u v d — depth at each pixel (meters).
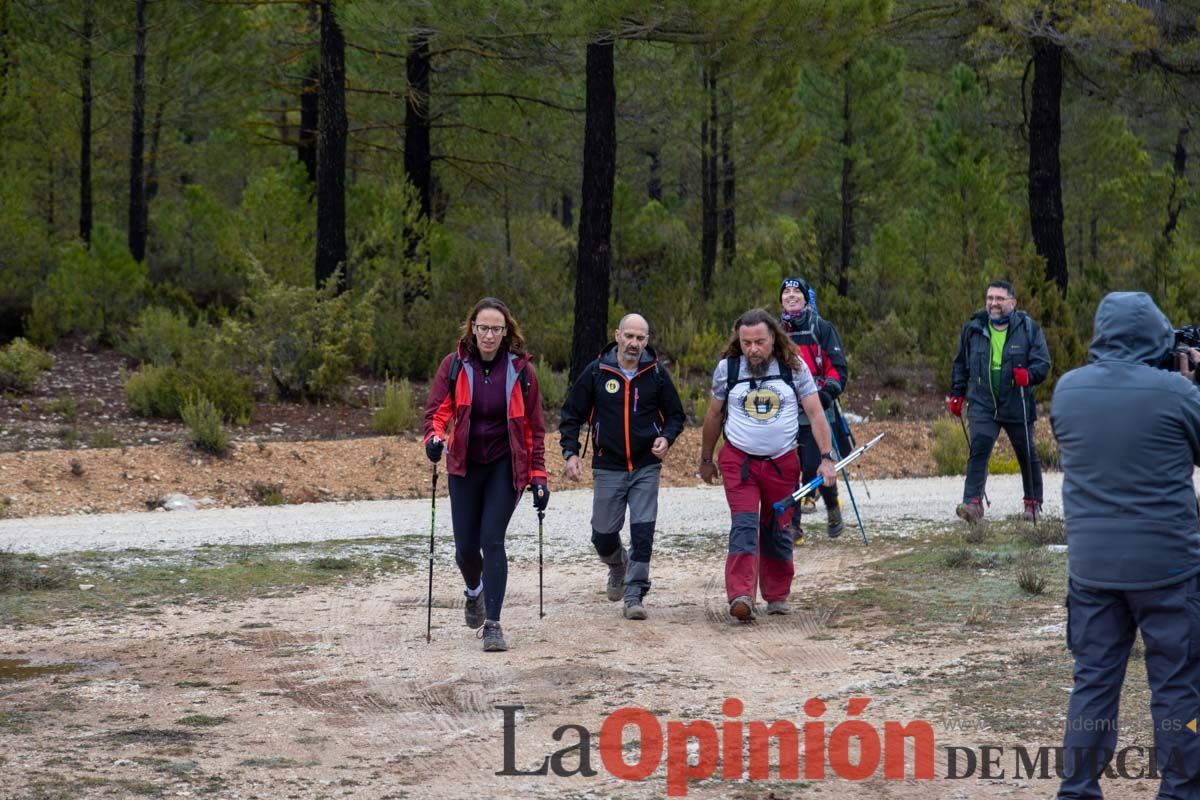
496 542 7.04
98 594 8.56
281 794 4.65
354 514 12.18
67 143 27.91
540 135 25.06
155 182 30.89
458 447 7.02
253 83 27.62
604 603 8.34
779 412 7.56
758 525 7.66
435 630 7.55
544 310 23.06
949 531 10.83
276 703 5.93
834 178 28.75
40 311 21.56
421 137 23.75
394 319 20.97
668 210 32.78
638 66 22.64
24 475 12.70
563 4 15.66
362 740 5.35
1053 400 4.51
